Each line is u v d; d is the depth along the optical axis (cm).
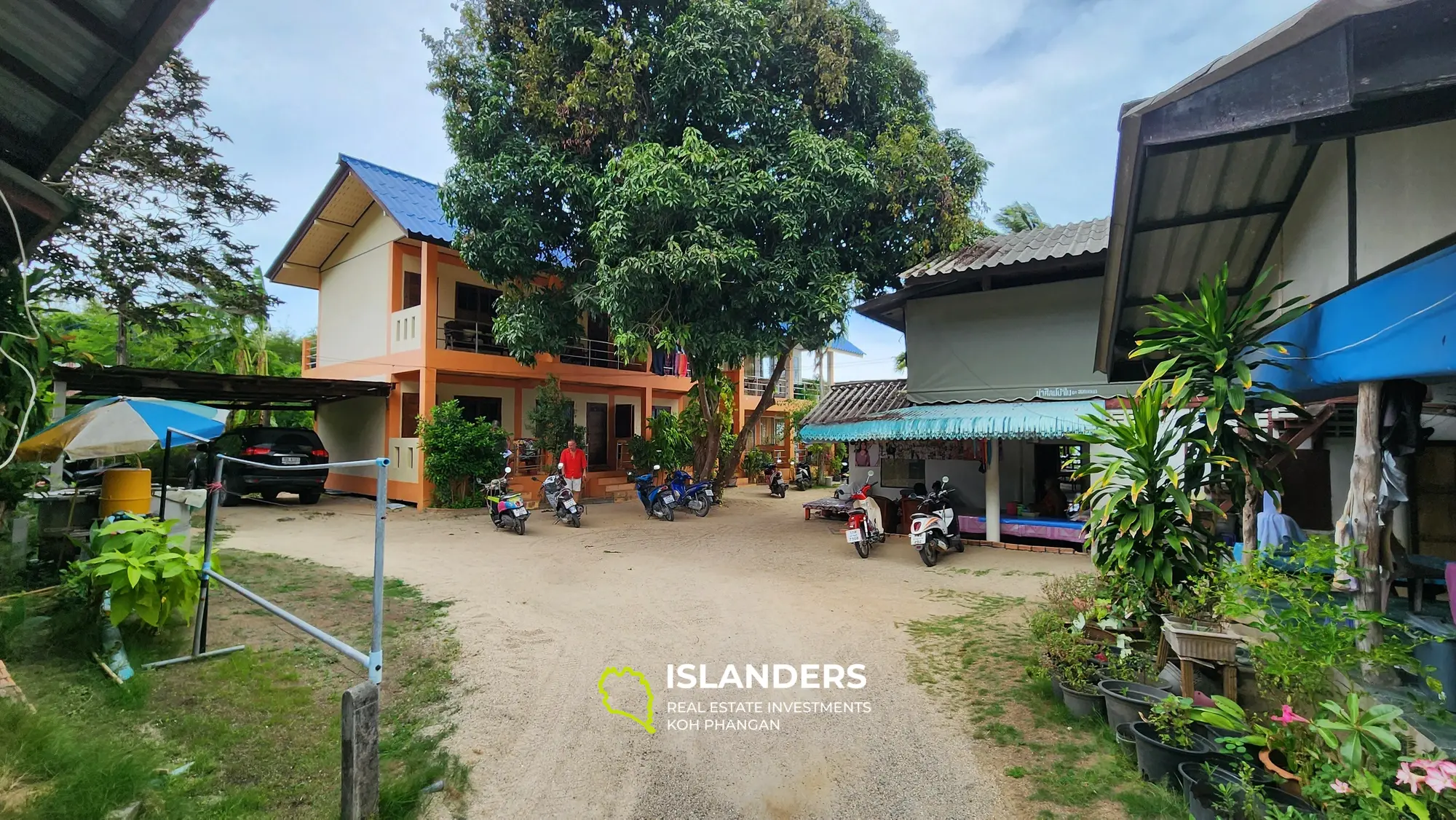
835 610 657
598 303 1110
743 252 1016
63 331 1784
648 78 1172
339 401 1705
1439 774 217
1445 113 261
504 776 346
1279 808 267
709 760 365
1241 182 414
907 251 1259
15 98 329
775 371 1523
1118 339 603
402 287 1517
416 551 941
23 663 434
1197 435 441
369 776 297
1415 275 294
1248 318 457
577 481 1297
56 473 900
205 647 489
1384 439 352
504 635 570
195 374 1184
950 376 1064
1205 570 410
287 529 1104
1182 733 320
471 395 1617
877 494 1248
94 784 282
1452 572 333
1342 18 233
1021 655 516
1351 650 287
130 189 1077
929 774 346
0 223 373
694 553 960
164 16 275
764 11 1201
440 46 1188
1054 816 304
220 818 289
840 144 1109
